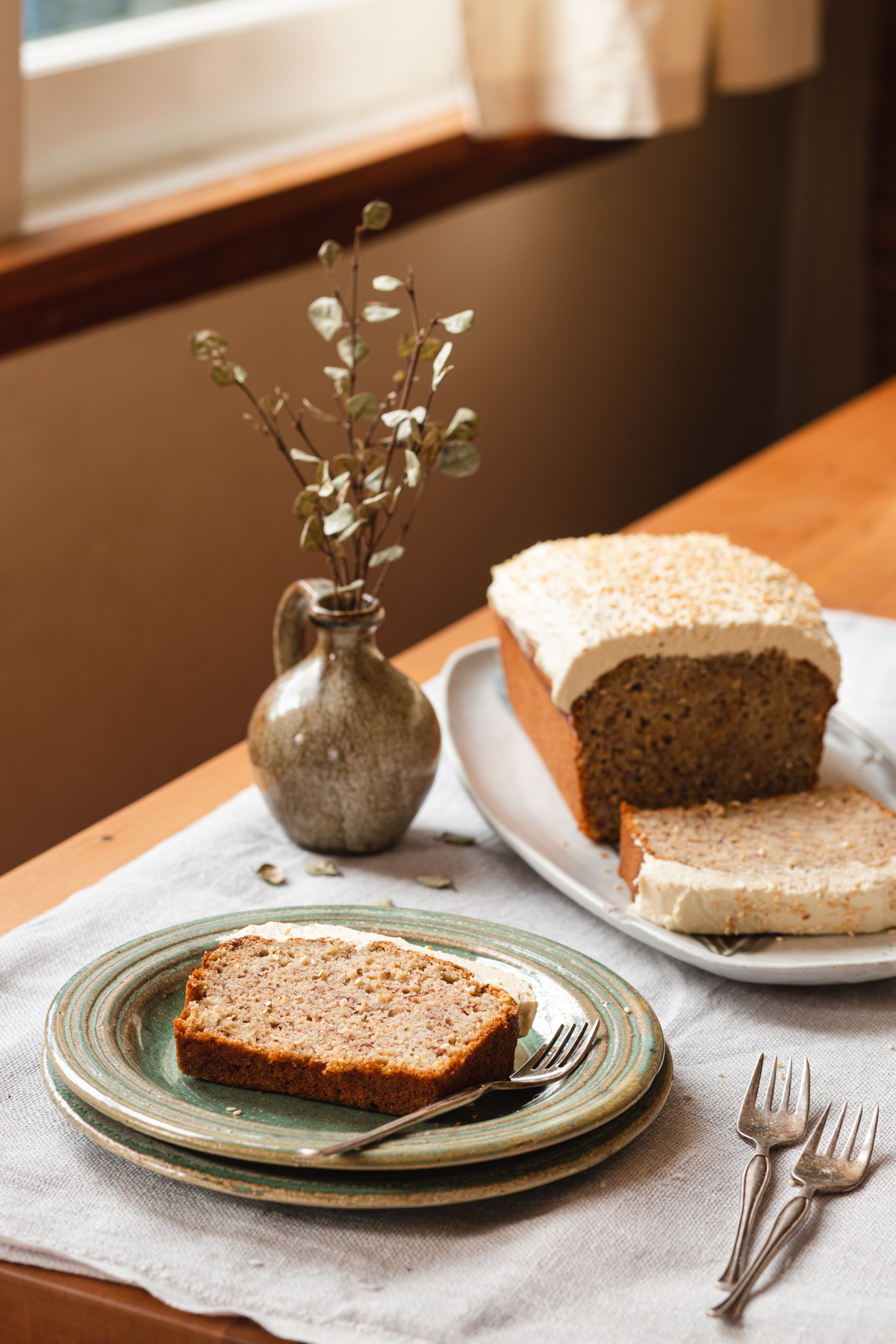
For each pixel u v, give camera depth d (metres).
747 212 3.65
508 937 1.52
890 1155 1.44
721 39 2.51
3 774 2.14
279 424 2.34
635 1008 1.47
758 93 3.56
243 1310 1.35
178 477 2.23
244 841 1.65
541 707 1.75
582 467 3.21
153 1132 1.39
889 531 2.08
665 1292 1.37
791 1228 1.38
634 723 1.69
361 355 1.59
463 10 2.27
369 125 2.54
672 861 1.58
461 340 2.72
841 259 3.91
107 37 2.21
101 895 1.59
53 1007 1.46
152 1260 1.37
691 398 3.60
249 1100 1.44
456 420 1.60
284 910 1.54
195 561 2.28
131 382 2.16
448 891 1.61
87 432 2.14
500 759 1.77
